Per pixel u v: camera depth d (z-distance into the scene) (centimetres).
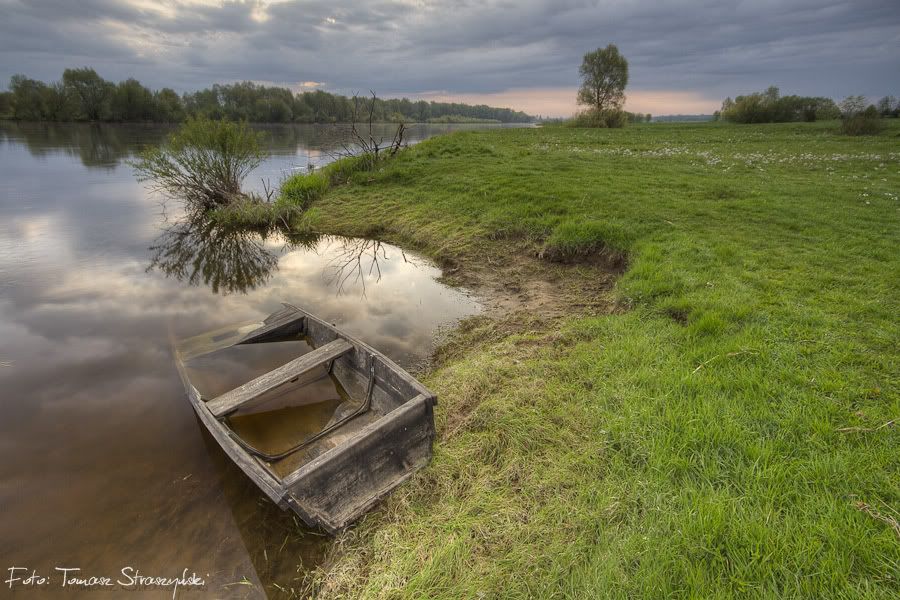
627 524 311
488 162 1709
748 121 5453
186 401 533
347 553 322
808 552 273
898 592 250
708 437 372
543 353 546
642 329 574
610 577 271
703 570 271
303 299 837
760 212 962
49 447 455
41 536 357
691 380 446
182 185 1478
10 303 818
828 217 908
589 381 475
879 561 264
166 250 1166
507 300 771
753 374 446
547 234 956
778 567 266
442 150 2020
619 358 509
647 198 1094
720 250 759
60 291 884
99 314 782
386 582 289
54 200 1652
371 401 479
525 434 402
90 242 1211
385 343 656
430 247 1048
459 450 400
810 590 255
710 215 955
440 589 280
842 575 257
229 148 1475
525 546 300
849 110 3403
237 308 808
